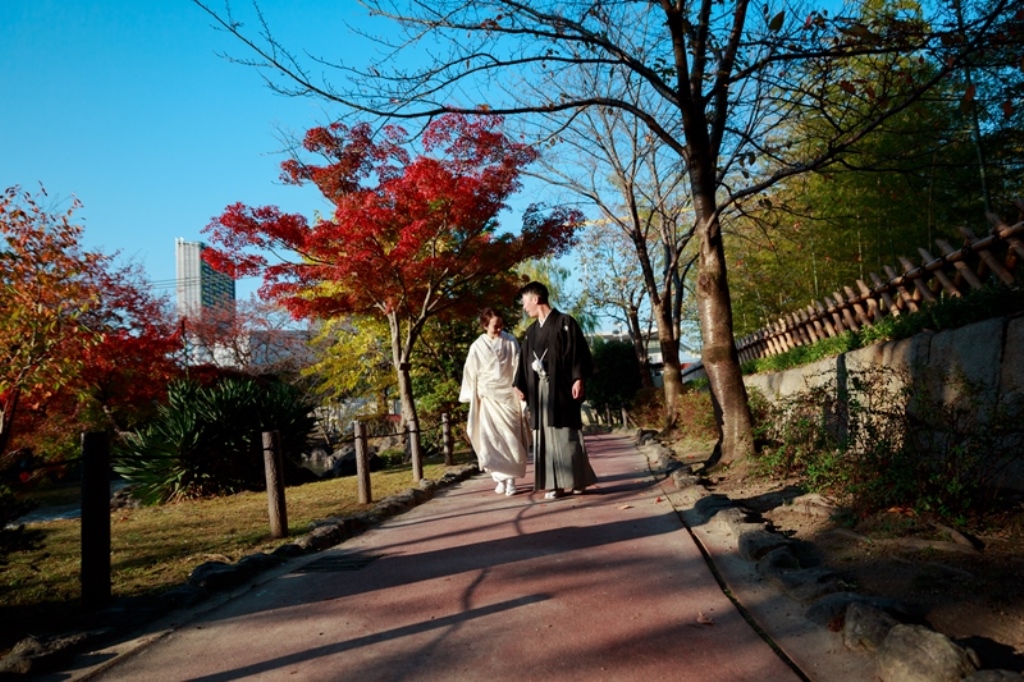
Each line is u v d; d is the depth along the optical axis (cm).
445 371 1972
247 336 3198
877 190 1006
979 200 1030
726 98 827
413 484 965
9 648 329
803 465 681
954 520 401
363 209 1210
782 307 1709
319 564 482
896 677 237
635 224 1692
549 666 277
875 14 673
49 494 1809
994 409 430
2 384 1185
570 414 712
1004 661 243
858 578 346
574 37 698
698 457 984
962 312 574
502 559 456
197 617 374
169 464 1152
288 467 1294
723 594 352
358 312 1384
